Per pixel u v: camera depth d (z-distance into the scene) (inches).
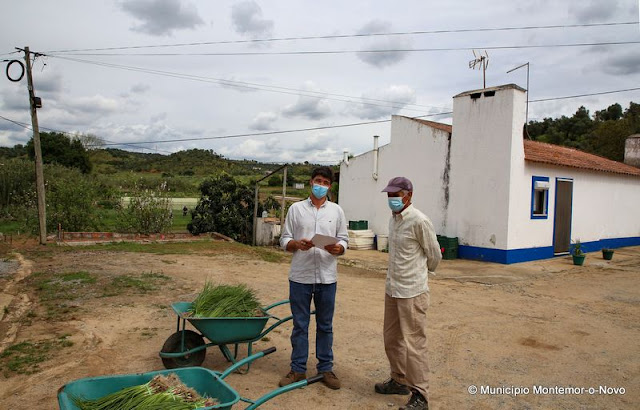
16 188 1003.9
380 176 725.9
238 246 624.4
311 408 170.6
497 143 561.6
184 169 2367.1
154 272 420.2
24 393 176.6
